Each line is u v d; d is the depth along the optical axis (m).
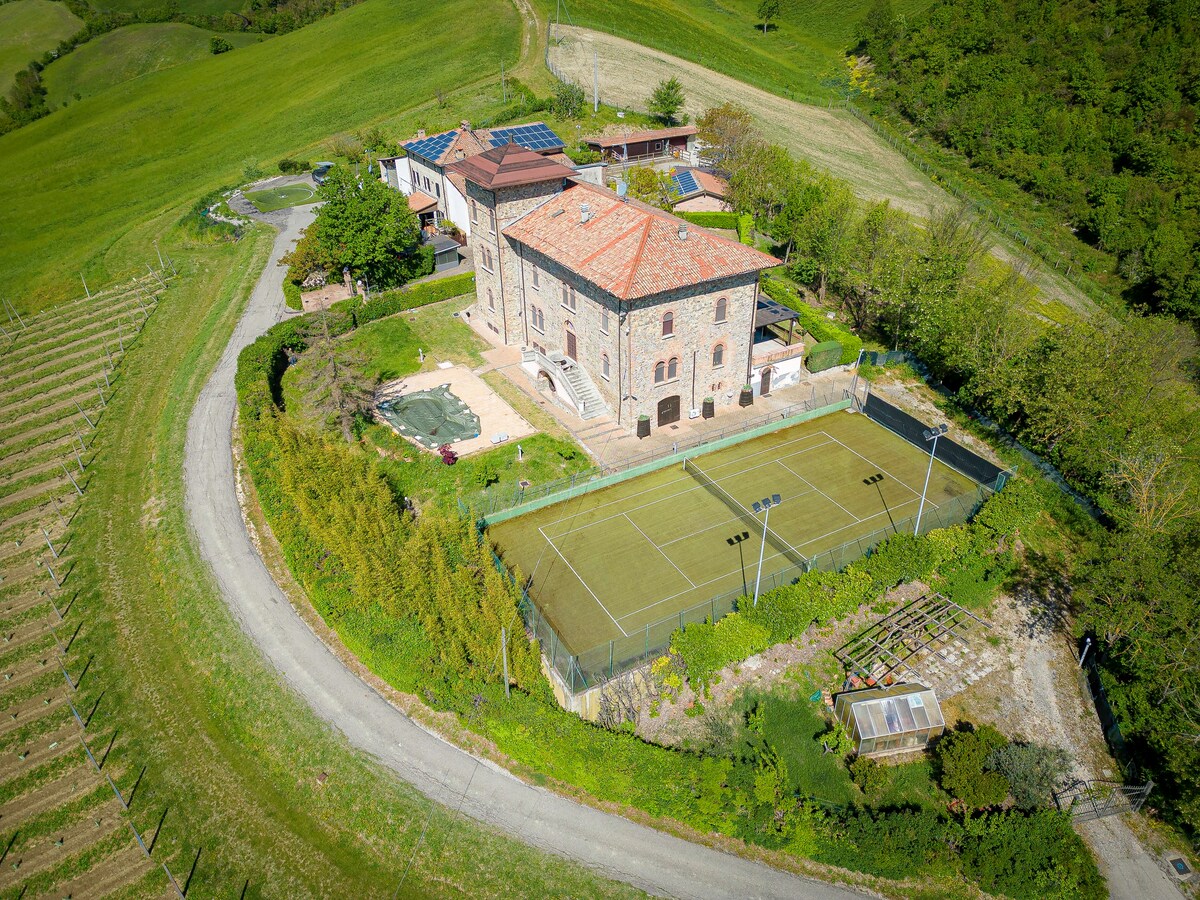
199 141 124.81
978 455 49.88
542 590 39.38
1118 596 35.28
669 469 48.91
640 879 28.95
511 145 57.88
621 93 115.62
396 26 147.88
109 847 30.70
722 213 84.62
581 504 45.72
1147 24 116.50
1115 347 50.19
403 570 36.59
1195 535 36.91
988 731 32.78
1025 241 92.44
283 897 28.75
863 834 29.22
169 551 43.94
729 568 40.66
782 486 47.25
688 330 49.81
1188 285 79.50
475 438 50.38
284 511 42.19
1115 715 34.47
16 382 63.00
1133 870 29.94
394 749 33.09
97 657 38.72
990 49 124.38
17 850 30.78
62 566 44.28
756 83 130.88
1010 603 40.50
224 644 38.12
